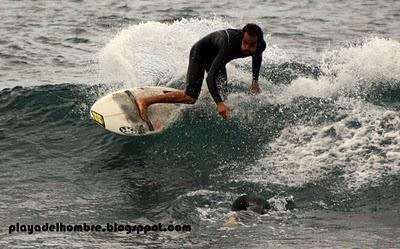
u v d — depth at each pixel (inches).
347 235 878.4
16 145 1277.1
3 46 2108.8
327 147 1129.4
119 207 1019.9
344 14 2733.8
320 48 2071.9
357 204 986.7
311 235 879.7
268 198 1015.6
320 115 1219.2
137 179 1128.2
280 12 2748.5
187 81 1203.2
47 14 2620.6
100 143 1269.7
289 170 1091.9
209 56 1186.6
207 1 2960.1
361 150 1107.3
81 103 1427.2
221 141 1208.8
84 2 2881.4
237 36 1146.7
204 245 862.5
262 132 1206.3
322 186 1038.4
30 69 1849.2
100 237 906.1
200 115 1268.5
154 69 1423.5
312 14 2721.5
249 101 1282.0
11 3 2847.0
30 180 1127.0
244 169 1120.8
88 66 1873.8
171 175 1137.4
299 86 1323.8
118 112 1257.4
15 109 1423.5
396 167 1059.9
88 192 1080.2
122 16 2593.5
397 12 2790.4
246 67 1445.6
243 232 898.1
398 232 885.8
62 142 1284.4
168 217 971.9
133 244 879.1
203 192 1052.5
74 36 2257.6
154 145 1235.9
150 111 1262.3
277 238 872.3
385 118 1180.5
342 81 1339.8
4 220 966.4
